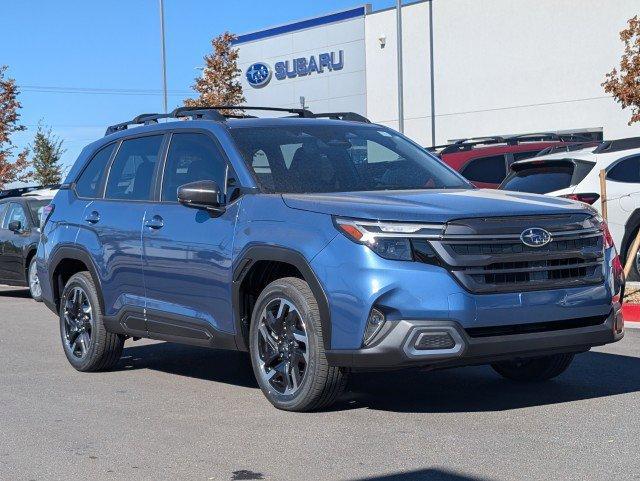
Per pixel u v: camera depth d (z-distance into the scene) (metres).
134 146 7.80
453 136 33.25
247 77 41.28
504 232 5.57
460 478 4.66
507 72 31.44
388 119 35.59
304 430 5.70
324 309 5.68
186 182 7.02
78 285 8.05
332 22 37.47
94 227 7.82
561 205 5.96
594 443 5.20
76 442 5.66
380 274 5.46
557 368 6.74
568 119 29.83
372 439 5.44
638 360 7.71
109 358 7.94
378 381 7.15
